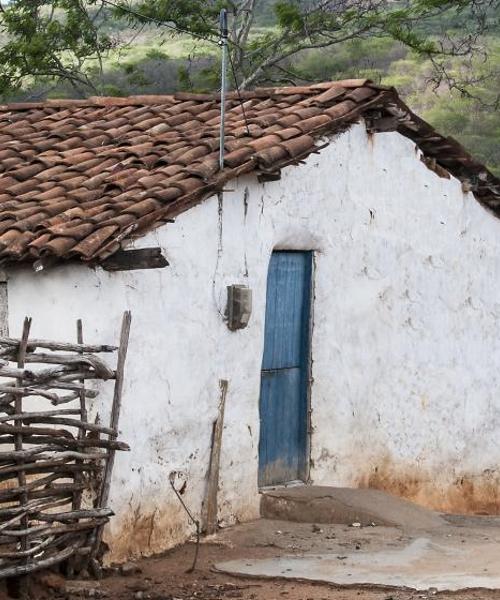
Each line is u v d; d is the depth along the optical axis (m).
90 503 8.18
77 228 8.55
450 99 35.41
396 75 37.06
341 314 11.42
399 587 8.20
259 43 23.56
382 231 11.84
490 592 8.11
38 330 8.77
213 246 9.69
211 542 9.66
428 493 12.71
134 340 8.91
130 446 8.92
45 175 10.14
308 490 10.86
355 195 11.44
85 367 7.86
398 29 22.59
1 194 9.80
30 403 8.52
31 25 24.02
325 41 25.30
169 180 9.30
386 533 10.29
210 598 7.95
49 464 7.59
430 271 12.55
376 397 11.92
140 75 25.55
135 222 8.66
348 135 11.27
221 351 9.86
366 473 11.84
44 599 7.65
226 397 9.95
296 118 10.74
